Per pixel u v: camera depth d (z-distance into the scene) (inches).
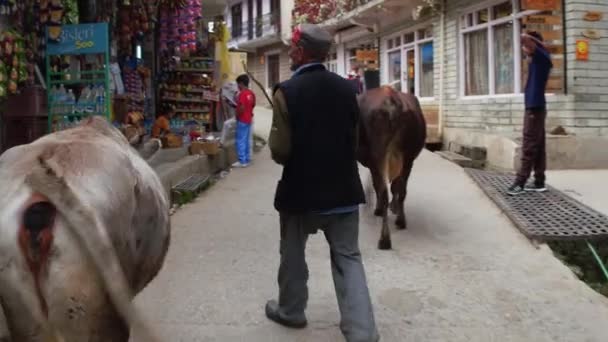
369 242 247.6
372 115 232.2
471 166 466.0
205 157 409.7
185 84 565.6
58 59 316.5
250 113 457.7
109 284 81.0
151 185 105.0
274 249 240.1
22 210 80.0
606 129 421.1
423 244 243.9
